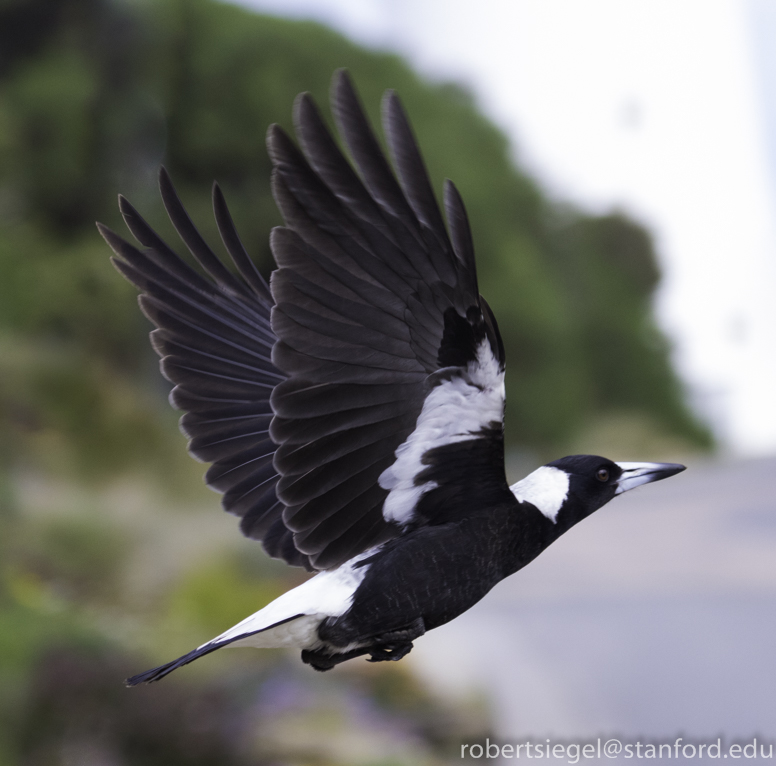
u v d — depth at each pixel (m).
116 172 30.88
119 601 13.79
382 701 10.62
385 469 4.81
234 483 5.36
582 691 12.01
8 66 29.97
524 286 41.41
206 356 5.35
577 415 43.53
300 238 4.15
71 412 21.20
